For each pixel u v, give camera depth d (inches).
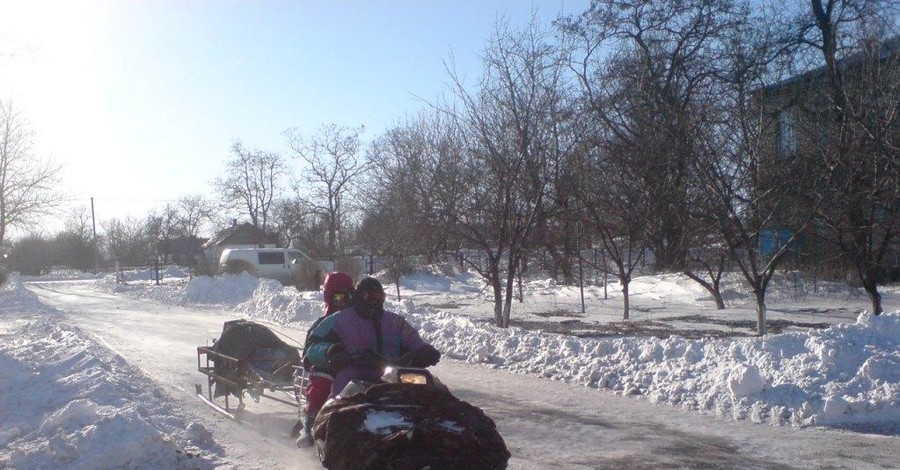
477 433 197.5
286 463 309.0
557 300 1088.2
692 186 670.5
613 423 376.2
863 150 636.7
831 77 716.7
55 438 301.0
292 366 368.2
